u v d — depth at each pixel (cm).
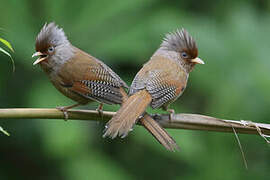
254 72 1378
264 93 1351
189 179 1373
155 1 1449
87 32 1389
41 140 1415
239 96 1357
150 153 1464
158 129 946
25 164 1464
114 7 1395
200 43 1405
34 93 1309
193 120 950
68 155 1294
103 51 1365
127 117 938
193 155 1334
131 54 1361
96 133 1400
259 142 1397
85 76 1062
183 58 1162
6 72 1372
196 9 1552
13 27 1360
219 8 1541
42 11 1390
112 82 1040
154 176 1457
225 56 1408
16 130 1432
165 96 1049
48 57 1090
